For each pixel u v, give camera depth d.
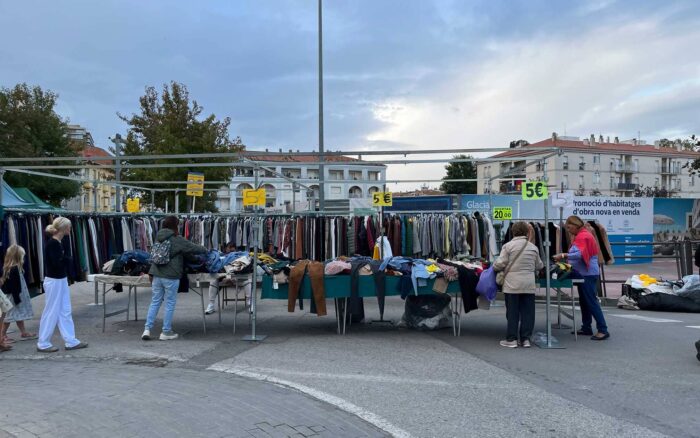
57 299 7.23
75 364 6.53
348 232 12.93
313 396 5.18
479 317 10.34
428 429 4.33
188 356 6.91
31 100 27.14
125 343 7.73
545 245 7.57
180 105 23.38
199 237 13.35
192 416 4.55
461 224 12.47
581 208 22.27
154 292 7.97
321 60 17.77
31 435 4.06
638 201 23.12
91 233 10.71
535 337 7.98
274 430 4.26
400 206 21.11
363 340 7.98
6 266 7.67
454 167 70.00
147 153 22.61
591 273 7.93
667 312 11.18
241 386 5.51
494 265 7.58
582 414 4.67
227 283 9.02
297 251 12.92
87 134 46.50
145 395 5.12
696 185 88.69
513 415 4.65
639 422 4.48
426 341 7.91
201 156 8.91
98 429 4.21
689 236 24.55
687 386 5.52
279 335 8.37
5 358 6.86
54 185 26.30
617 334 8.39
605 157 81.56
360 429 4.32
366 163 10.52
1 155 24.08
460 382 5.70
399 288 8.18
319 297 8.02
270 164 10.80
